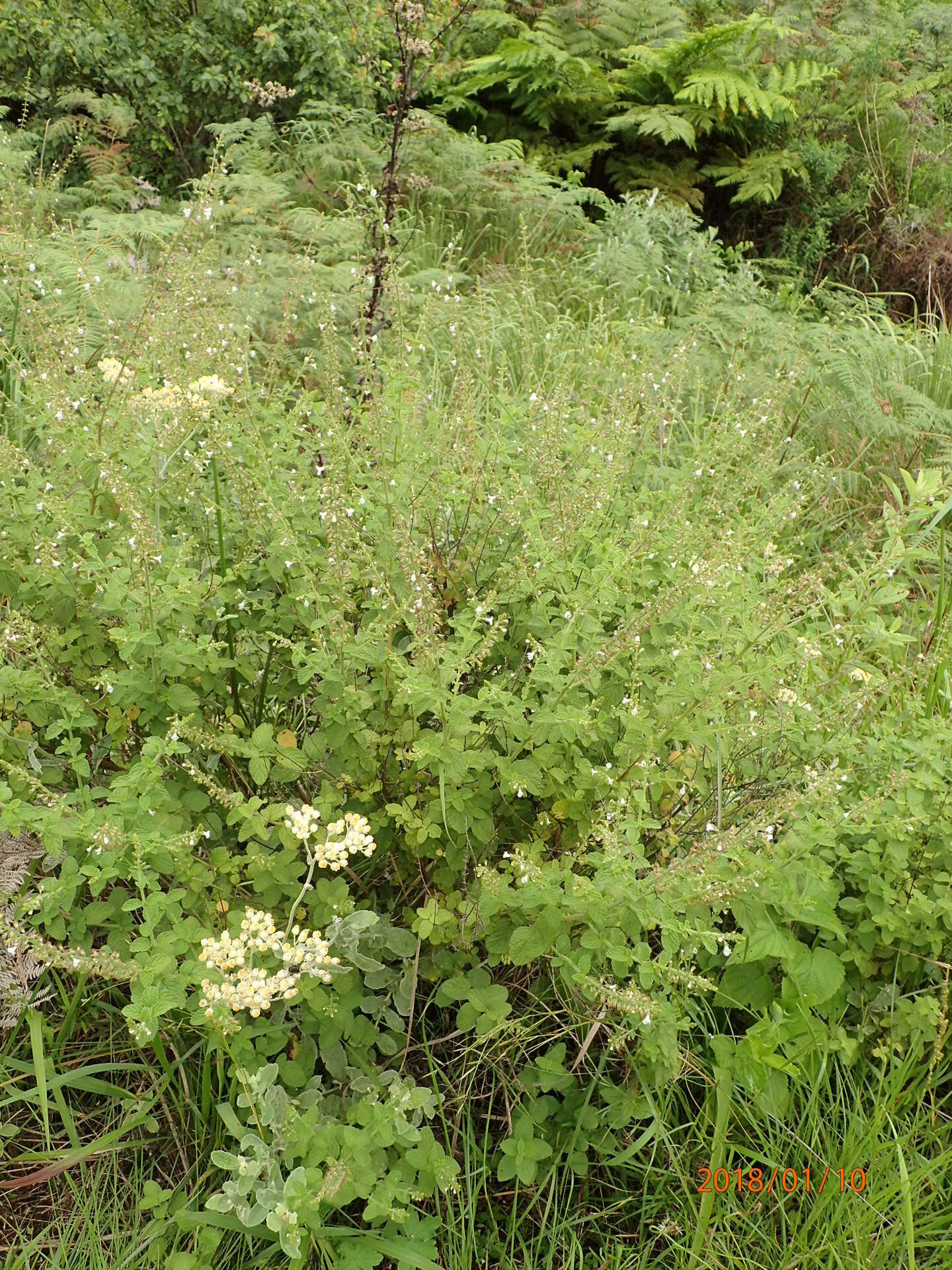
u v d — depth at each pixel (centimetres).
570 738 219
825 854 245
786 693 258
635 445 350
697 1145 226
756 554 305
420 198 716
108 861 199
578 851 222
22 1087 230
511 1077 234
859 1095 229
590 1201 222
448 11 665
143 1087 231
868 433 502
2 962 227
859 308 732
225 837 249
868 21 1004
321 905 217
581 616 236
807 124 936
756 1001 240
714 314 609
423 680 210
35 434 312
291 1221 183
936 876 241
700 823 257
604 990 193
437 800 221
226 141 686
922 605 397
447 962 231
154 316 314
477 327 477
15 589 236
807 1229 207
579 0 942
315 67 737
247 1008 219
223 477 280
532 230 711
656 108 873
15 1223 212
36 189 556
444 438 288
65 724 221
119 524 251
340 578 235
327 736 226
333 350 301
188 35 730
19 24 719
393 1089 208
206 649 235
